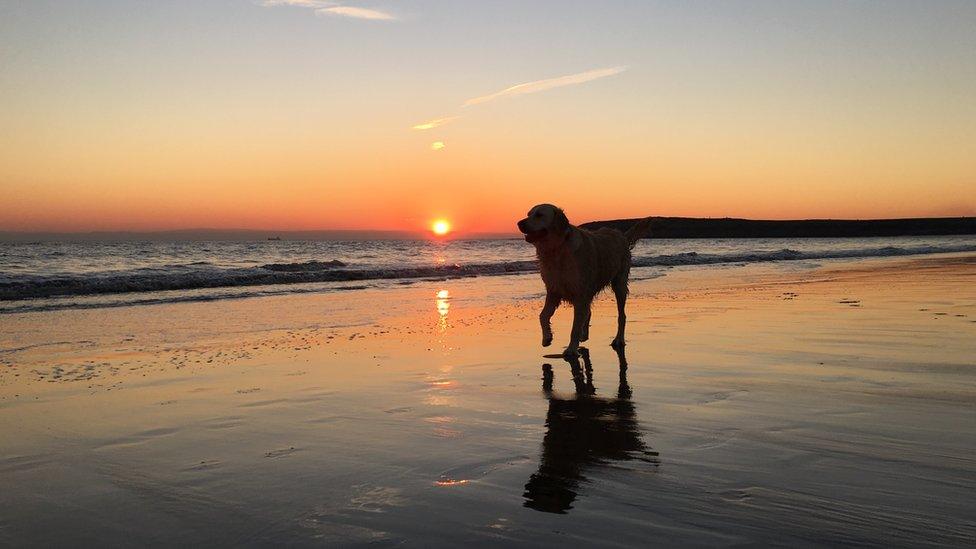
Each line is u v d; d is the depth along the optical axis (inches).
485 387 205.3
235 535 101.2
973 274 654.5
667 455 136.9
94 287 549.6
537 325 353.4
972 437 144.9
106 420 168.6
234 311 420.2
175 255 1489.9
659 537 98.0
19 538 101.0
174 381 215.3
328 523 105.0
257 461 135.9
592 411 174.9
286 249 2143.2
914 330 299.7
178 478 126.3
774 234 3164.4
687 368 229.5
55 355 265.6
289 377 220.8
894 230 3139.8
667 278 691.4
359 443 147.8
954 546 93.8
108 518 108.2
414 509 109.9
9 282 566.9
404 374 225.9
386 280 708.0
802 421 159.8
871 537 97.0
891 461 130.3
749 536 97.8
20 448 146.0
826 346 263.4
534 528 101.8
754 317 359.9
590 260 276.1
